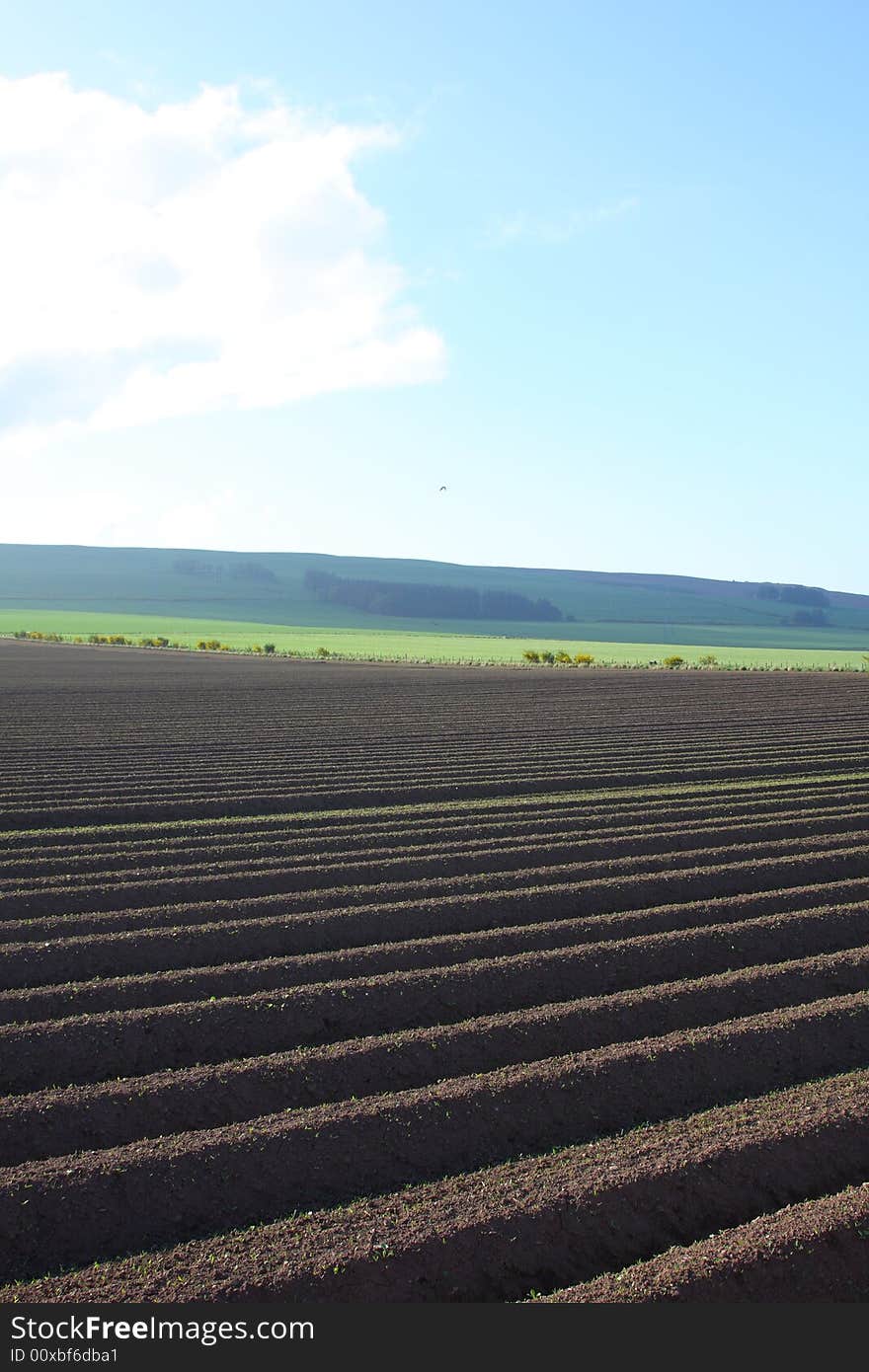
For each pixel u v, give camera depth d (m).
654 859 13.02
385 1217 5.81
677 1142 6.52
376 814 15.69
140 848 13.62
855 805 16.77
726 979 9.05
